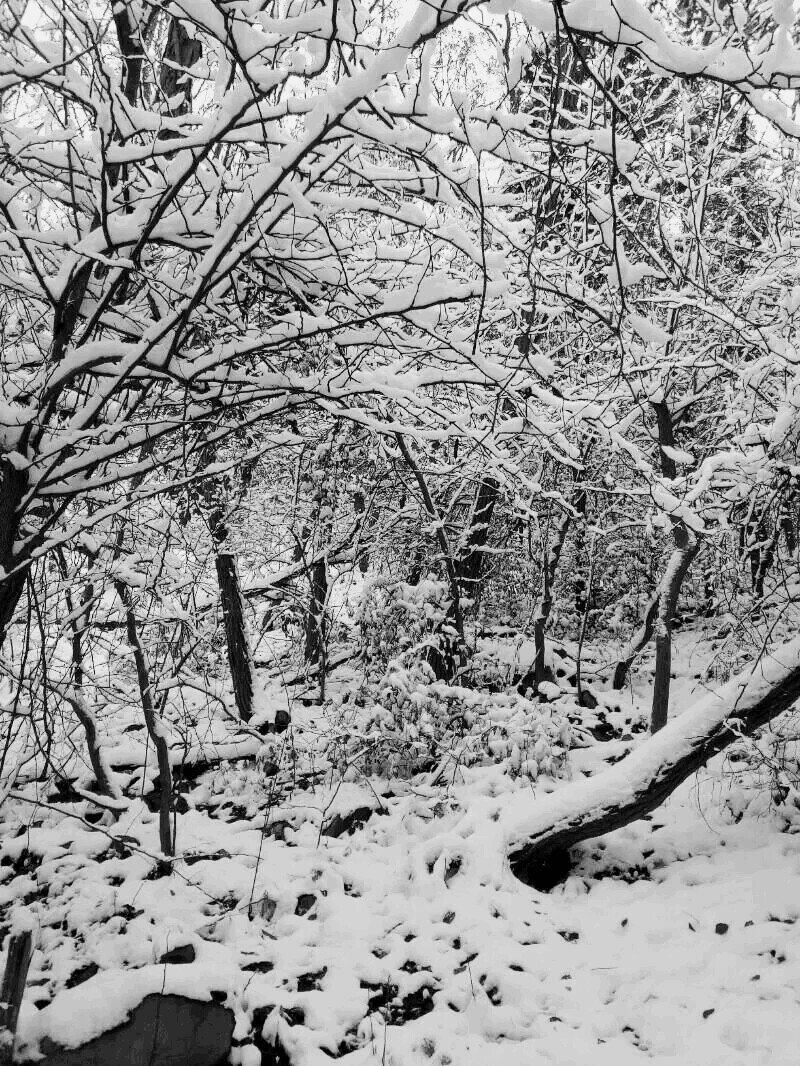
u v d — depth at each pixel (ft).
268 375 12.19
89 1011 12.13
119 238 10.90
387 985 14.28
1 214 11.90
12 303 13.60
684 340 22.91
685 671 32.91
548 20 8.01
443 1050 12.78
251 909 16.78
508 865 17.88
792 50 7.88
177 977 12.98
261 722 26.61
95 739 21.20
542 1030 13.14
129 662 21.97
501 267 12.08
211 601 26.66
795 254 21.74
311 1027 13.33
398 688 23.89
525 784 21.43
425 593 26.84
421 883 17.04
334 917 16.31
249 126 11.20
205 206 12.43
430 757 23.15
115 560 17.99
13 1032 11.43
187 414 12.12
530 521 26.99
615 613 36.86
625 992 13.99
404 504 30.14
